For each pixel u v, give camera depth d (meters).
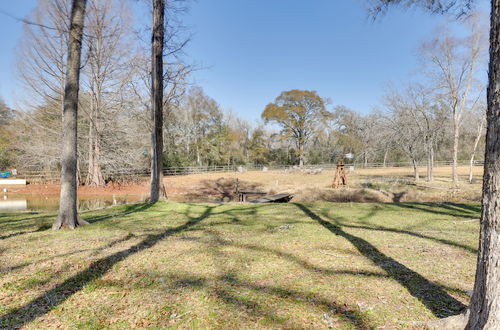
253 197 23.05
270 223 7.53
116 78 22.59
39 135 23.69
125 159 24.64
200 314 3.01
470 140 32.12
